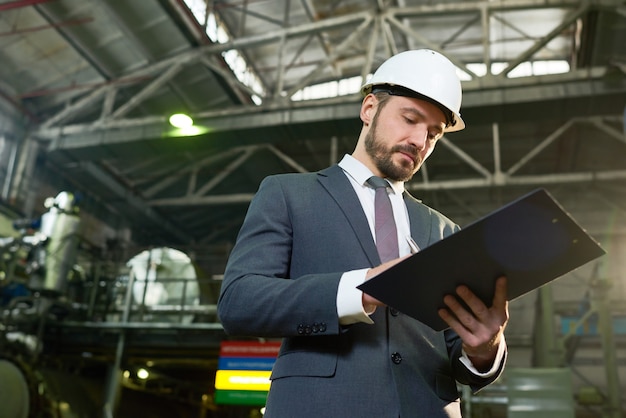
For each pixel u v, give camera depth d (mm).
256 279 1306
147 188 19234
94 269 13039
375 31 12422
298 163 18719
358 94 11773
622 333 15641
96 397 11594
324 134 12242
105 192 17469
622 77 10555
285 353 1320
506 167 18797
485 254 1036
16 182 13797
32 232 11703
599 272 10367
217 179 17281
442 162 18375
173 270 12695
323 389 1222
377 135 1591
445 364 1396
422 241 1539
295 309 1222
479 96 11133
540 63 17484
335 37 16484
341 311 1192
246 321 1276
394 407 1207
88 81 14469
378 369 1245
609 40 13539
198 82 15242
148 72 14164
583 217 19750
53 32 12758
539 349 10898
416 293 1139
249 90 12922
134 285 12625
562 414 7984
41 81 14133
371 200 1531
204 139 12711
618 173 14625
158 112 16281
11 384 9695
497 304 1146
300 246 1433
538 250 1042
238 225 21656
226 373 10742
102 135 13375
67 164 15797
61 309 11594
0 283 11164
